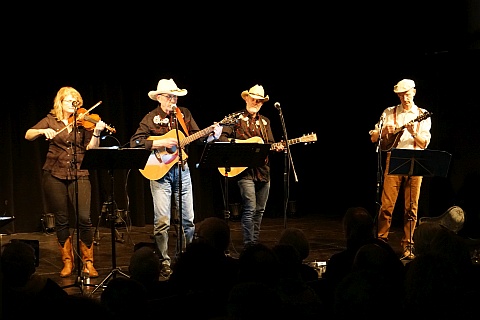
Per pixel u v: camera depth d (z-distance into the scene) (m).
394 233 8.35
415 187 6.76
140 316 2.67
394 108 6.92
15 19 8.06
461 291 2.64
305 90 9.83
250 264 3.08
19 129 8.37
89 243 5.91
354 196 9.88
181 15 8.80
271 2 8.94
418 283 2.49
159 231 5.91
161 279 5.79
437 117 8.20
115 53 8.74
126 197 9.01
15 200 8.40
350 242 3.92
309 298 2.81
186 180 6.09
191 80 9.27
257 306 2.26
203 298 3.13
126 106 8.98
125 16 8.58
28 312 2.62
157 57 8.98
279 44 9.34
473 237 7.96
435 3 8.17
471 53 7.93
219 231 3.81
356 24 8.88
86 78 8.66
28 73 8.33
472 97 7.96
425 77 8.36
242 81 9.52
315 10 8.97
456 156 8.09
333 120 9.87
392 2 8.53
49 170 5.89
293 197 10.15
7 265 3.28
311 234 8.20
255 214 6.64
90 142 5.76
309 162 10.17
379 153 6.46
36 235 8.25
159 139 6.00
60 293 3.41
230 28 9.05
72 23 8.36
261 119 6.76
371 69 9.18
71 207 8.54
